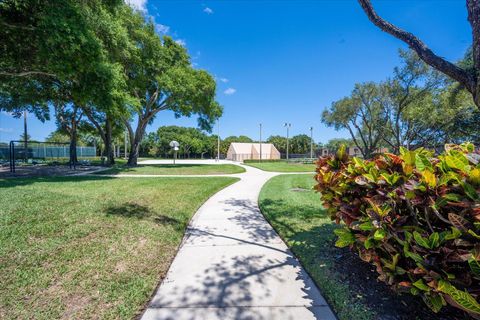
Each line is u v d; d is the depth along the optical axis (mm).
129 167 18875
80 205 4648
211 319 1963
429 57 2549
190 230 4270
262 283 2516
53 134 46250
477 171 1442
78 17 7770
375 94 21312
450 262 1521
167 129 66688
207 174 14820
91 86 9562
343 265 2797
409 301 2086
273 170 19094
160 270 2773
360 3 2982
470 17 2371
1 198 4723
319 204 6145
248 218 5047
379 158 2393
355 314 1955
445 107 14914
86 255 2914
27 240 3066
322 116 26844
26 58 8820
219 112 23406
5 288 2215
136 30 16109
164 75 17547
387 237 1781
